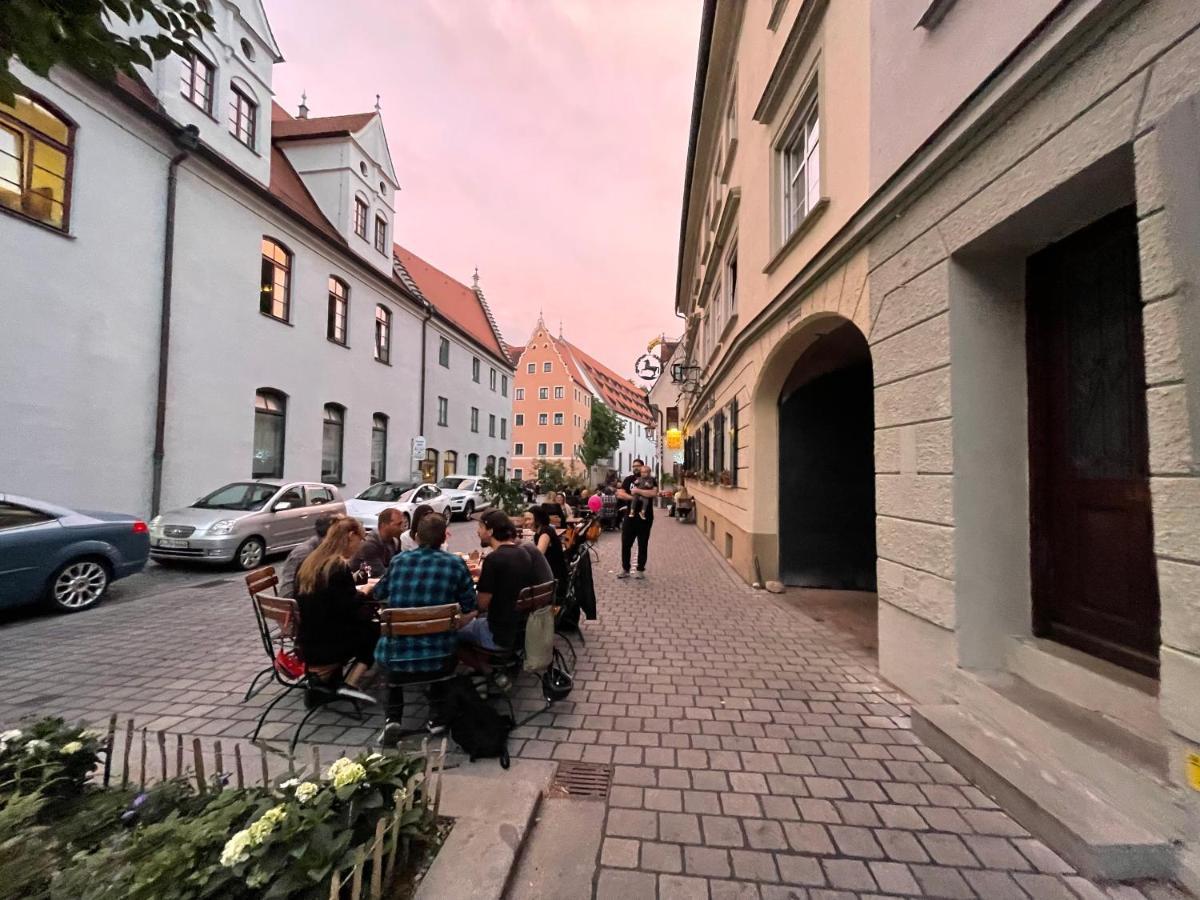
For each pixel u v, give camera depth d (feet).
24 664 15.44
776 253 22.52
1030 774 8.78
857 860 7.68
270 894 5.77
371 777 7.47
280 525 32.94
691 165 49.93
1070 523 10.75
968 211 11.04
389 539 18.47
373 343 62.28
